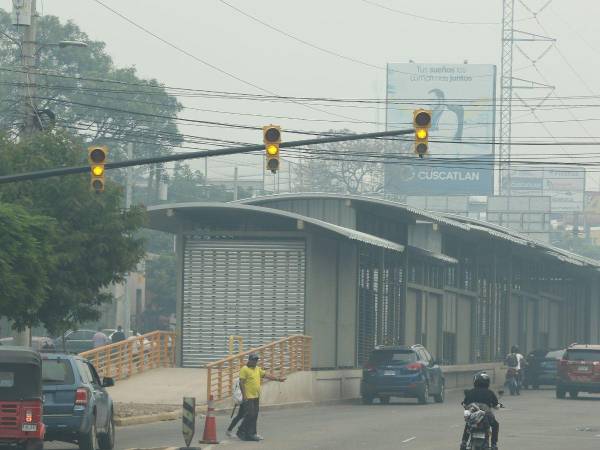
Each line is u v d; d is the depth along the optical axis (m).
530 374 115.69
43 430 37.00
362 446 48.28
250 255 85.62
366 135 46.50
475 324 123.69
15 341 60.78
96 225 59.31
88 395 43.53
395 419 65.12
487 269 128.62
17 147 59.09
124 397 70.94
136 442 50.44
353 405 83.31
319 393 83.38
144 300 171.75
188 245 86.50
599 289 175.25
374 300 98.25
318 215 96.19
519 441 52.12
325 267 87.56
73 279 58.25
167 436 53.50
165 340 84.25
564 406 81.56
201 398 71.81
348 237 81.06
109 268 60.59
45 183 58.62
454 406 81.25
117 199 60.72
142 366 80.00
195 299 86.00
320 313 86.75
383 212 98.94
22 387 36.56
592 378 92.38
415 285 106.56
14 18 62.44
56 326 59.31
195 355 85.50
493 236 110.94
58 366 43.34
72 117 174.38
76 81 174.88
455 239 117.94
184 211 83.88
